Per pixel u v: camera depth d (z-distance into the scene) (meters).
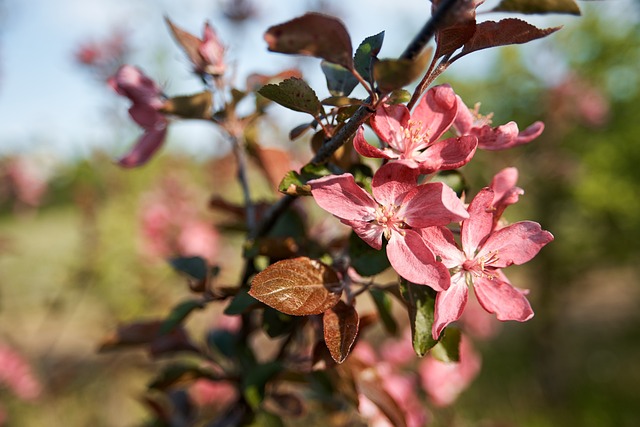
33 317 0.91
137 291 0.71
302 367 0.24
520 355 0.95
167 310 0.70
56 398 0.71
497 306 0.18
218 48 0.24
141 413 0.72
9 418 0.68
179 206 0.65
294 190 0.17
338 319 0.17
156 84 0.26
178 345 0.27
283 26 0.16
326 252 0.23
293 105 0.18
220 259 0.62
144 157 0.26
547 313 0.92
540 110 0.86
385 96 0.16
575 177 0.85
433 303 0.18
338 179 0.17
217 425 0.26
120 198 0.79
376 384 0.23
